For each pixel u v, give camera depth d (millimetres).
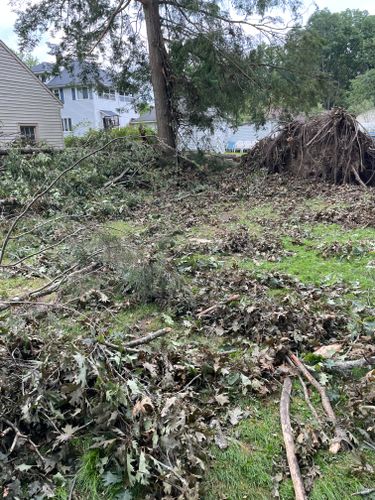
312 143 9070
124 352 2418
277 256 4520
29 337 2471
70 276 3396
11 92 14781
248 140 27016
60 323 2953
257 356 2475
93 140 8617
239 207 7508
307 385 2262
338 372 2346
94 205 6980
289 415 2021
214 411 2088
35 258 4621
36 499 1636
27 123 15672
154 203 7965
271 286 3637
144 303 3422
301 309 2891
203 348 2562
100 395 1920
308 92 11688
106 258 3373
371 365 2355
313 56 11516
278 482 1679
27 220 5801
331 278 3797
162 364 2402
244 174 10039
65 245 4465
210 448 1852
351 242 4719
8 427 1866
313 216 6266
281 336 2637
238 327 2873
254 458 1798
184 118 11695
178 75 11266
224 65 11156
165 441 1705
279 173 9836
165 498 1538
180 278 3424
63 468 1771
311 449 1799
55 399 1943
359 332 2658
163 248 4594
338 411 2053
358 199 7324
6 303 2752
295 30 11211
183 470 1633
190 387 2244
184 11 10953
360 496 1600
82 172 7695
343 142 8719
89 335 2668
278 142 9898
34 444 1812
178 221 6586
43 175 7391
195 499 1508
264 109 12266
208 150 11633
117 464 1736
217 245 4938
